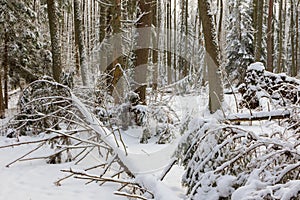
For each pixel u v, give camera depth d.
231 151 3.84
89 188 5.02
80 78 12.25
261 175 3.33
